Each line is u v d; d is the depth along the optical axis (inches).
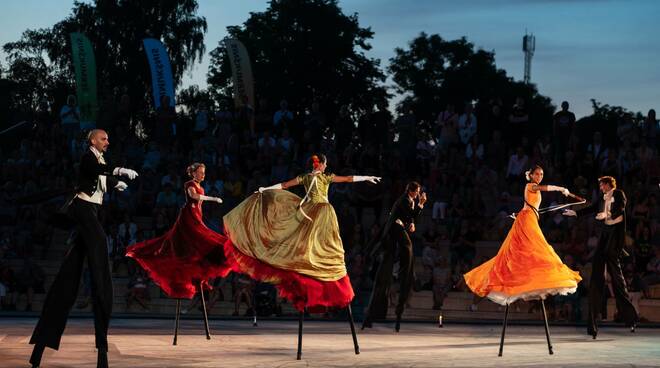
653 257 860.0
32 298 864.9
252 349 450.3
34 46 2050.9
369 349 459.8
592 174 991.6
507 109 1222.9
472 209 958.4
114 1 1977.1
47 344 358.9
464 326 653.3
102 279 358.3
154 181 1026.7
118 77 1946.4
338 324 654.5
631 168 987.9
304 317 771.4
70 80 2030.0
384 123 1083.9
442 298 867.4
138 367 367.6
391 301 874.1
